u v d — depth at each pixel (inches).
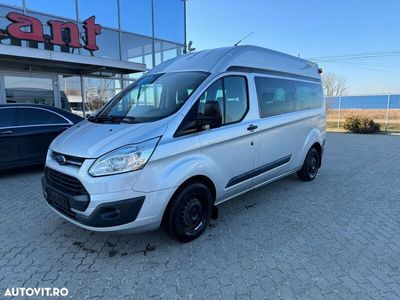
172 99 149.2
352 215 177.9
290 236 150.6
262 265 124.7
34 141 264.5
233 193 169.5
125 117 149.3
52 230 156.2
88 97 451.2
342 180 257.6
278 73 202.4
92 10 440.1
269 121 186.1
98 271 121.3
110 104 174.9
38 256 132.0
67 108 429.7
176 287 111.3
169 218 135.2
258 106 179.6
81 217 122.2
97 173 118.6
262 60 189.6
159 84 162.1
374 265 124.6
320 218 173.3
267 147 187.0
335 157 378.0
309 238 148.4
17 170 283.1
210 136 146.7
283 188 230.5
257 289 109.7
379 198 209.3
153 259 129.7
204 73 157.1
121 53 479.2
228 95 161.3
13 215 174.9
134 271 121.3
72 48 409.7
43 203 194.1
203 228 150.2
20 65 377.1
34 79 392.8
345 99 1064.2
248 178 175.8
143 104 159.2
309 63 244.5
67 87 427.2
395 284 112.2
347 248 138.6
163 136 129.4
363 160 355.3
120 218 120.6
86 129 147.1
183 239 141.4
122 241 144.7
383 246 140.6
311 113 235.9
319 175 275.3
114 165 119.0
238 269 122.2
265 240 146.3
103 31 454.0
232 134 158.2
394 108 970.7
